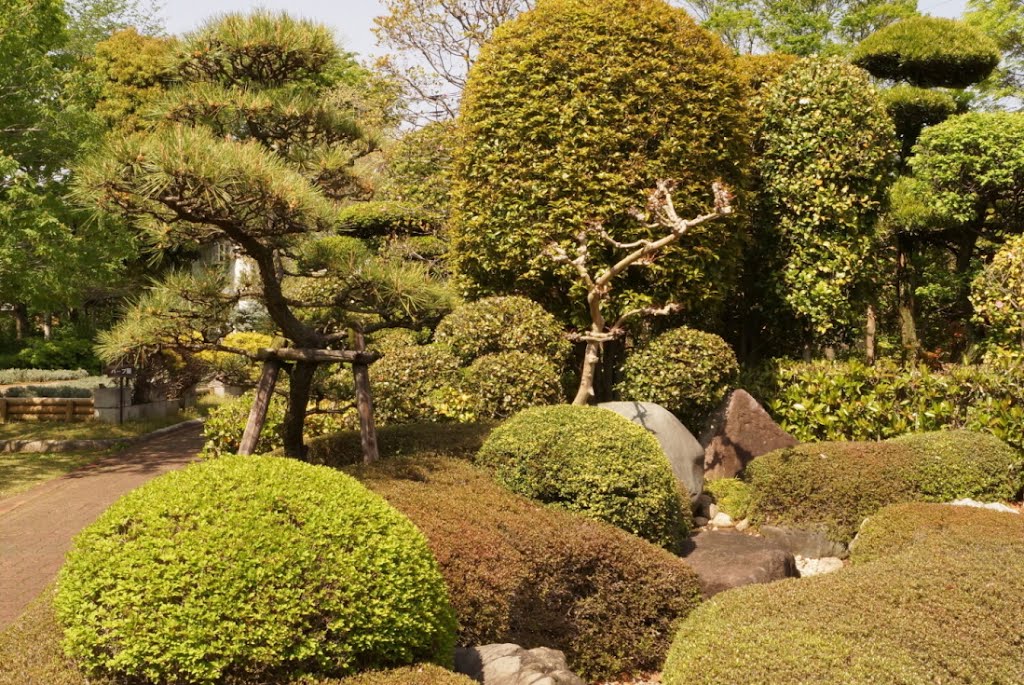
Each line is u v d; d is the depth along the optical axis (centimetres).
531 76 909
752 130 1051
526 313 872
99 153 525
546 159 903
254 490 357
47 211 1159
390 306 662
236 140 645
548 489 589
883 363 959
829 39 2345
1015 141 1321
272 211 543
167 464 1165
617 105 896
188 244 616
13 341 2597
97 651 327
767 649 354
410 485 559
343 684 330
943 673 354
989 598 414
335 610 337
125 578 328
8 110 1225
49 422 1497
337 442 722
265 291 634
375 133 687
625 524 584
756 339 1160
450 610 387
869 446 757
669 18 930
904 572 452
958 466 724
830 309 1047
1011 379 869
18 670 330
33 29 1248
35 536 782
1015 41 2014
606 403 798
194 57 650
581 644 514
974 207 1408
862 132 1044
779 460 758
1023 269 1048
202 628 320
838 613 402
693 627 411
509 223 914
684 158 904
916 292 1519
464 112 964
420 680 333
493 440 627
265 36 643
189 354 703
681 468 755
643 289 922
